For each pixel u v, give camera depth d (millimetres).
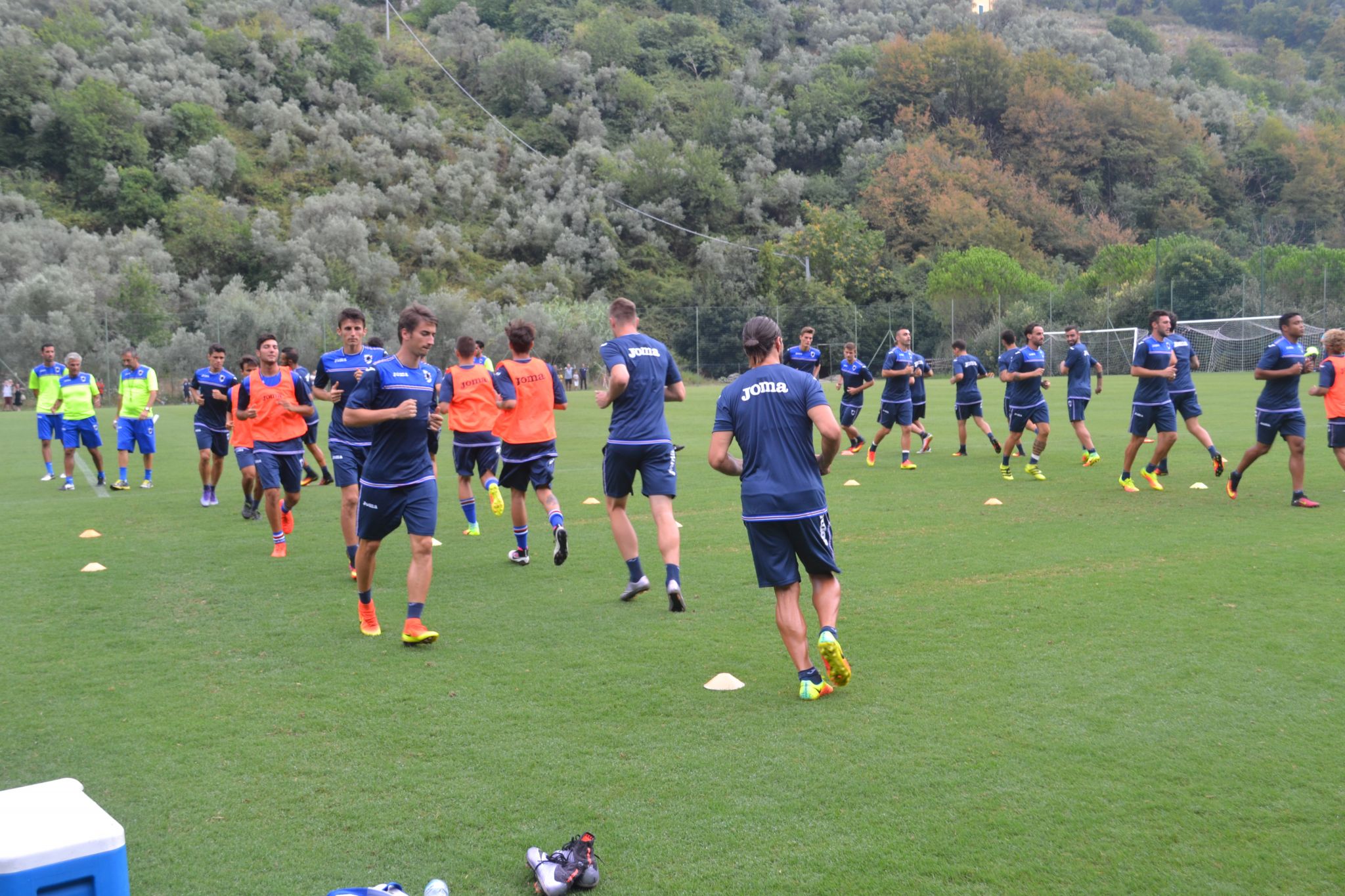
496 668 5148
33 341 38750
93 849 2262
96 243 48656
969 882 2992
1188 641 5285
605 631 5816
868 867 3084
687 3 100938
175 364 41719
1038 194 75375
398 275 56062
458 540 8961
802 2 109125
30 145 57000
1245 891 2922
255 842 3305
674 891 2969
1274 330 43094
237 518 10516
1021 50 96438
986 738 4059
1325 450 14086
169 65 65062
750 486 4750
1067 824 3330
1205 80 108188
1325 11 131125
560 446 17719
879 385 42906
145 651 5543
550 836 3316
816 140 80875
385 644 5641
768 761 3881
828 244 59062
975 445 16531
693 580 7098
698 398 34156
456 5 93062
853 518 9414
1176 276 46438
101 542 9078
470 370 9164
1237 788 3576
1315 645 5191
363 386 5531
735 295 60562
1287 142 85000
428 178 64312
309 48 73188
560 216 64562
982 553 7664
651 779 3744
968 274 52188
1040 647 5258
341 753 4039
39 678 5070
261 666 5234
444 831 3367
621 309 6660
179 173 57250
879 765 3814
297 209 56969
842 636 5543
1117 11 140875
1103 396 27797
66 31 64188
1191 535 8180
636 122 79438
